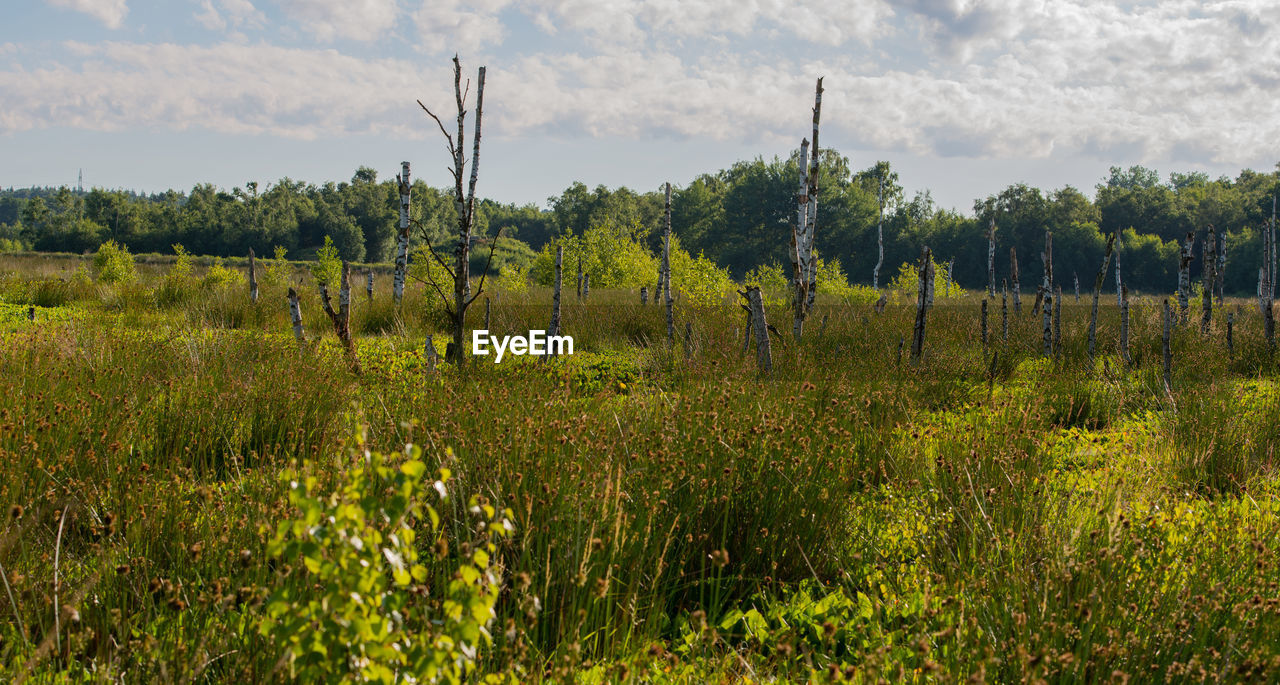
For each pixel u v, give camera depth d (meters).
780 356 8.56
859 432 5.15
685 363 8.32
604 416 4.88
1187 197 74.44
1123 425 7.22
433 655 1.88
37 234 96.81
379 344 11.12
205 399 5.34
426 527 3.35
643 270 27.61
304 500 1.85
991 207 71.12
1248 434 6.15
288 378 5.96
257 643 2.44
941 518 3.98
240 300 14.77
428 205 99.88
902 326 13.34
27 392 4.87
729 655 2.75
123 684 2.36
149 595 2.82
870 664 2.41
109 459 3.98
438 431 4.28
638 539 3.36
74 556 3.23
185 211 95.50
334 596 1.81
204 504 3.30
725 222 73.44
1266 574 3.12
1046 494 4.04
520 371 6.64
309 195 117.44
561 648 2.71
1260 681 2.39
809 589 3.68
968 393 7.73
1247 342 11.62
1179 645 2.71
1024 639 2.68
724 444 4.00
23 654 2.49
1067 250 65.88
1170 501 4.56
